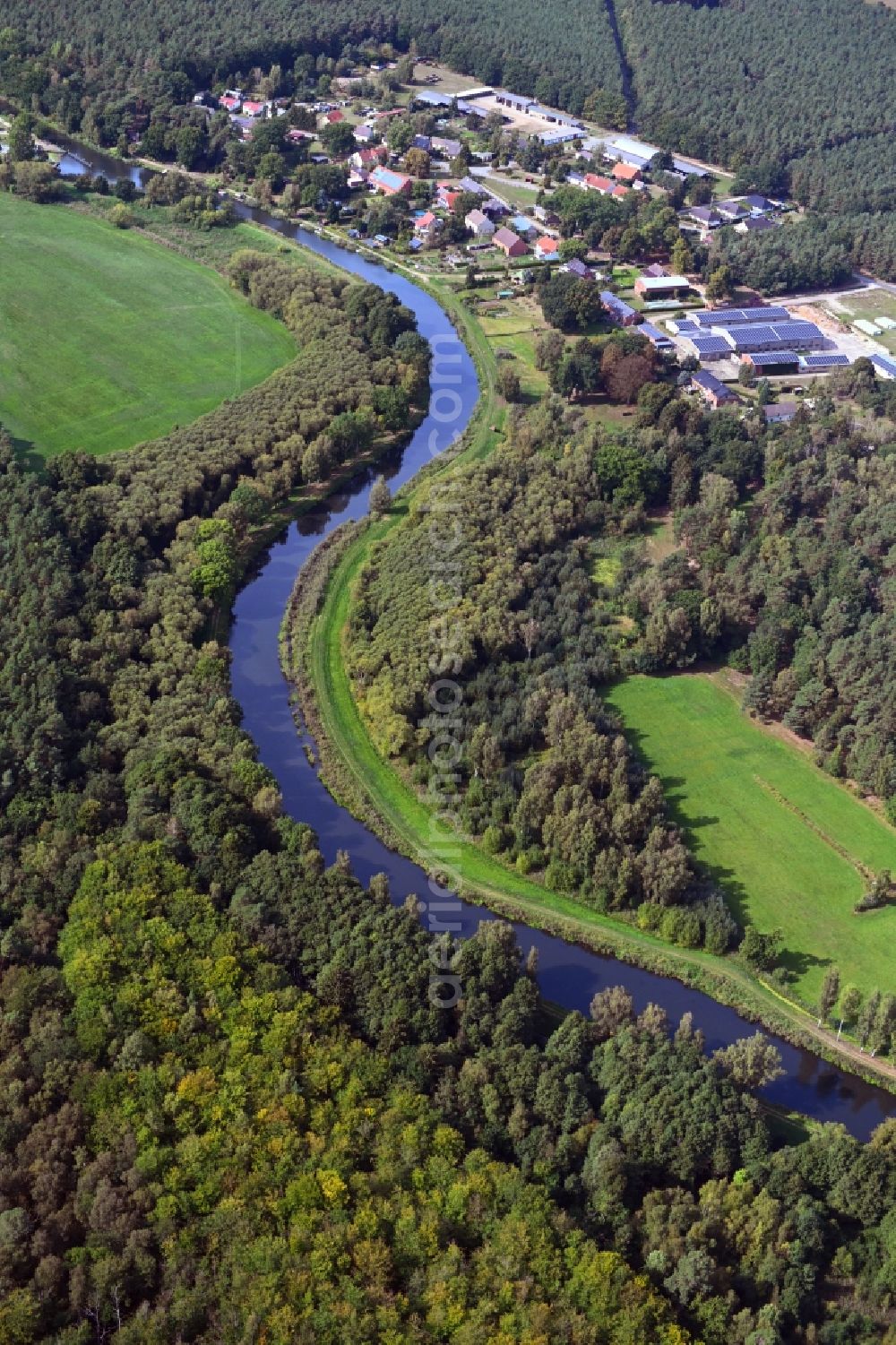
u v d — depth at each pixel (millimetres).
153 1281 151250
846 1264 161500
